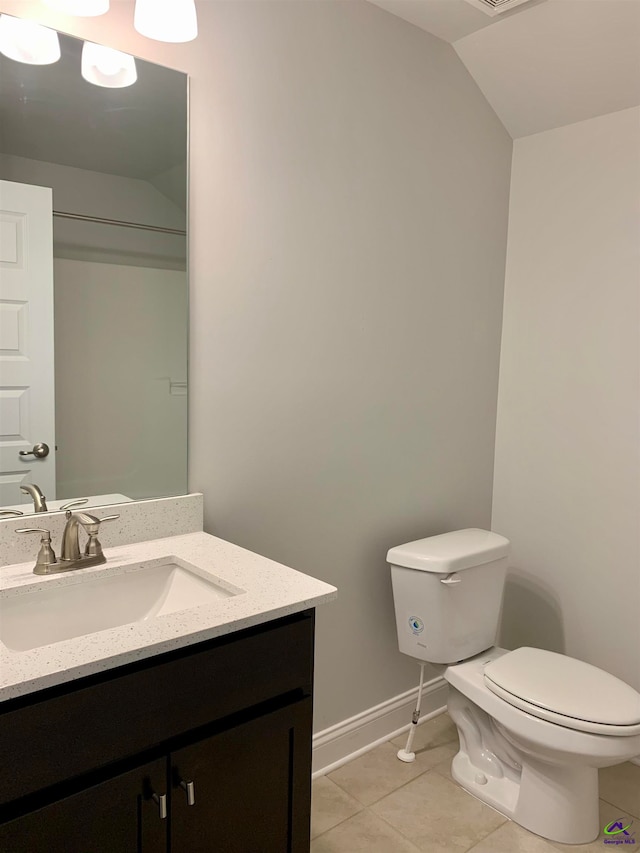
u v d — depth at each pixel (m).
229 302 1.76
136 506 1.62
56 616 1.37
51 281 1.47
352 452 2.11
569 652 2.45
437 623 2.03
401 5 1.98
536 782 1.87
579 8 1.90
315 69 1.86
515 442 2.57
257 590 1.34
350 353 2.06
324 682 2.13
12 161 1.40
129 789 1.10
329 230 1.96
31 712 0.99
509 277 2.55
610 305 2.26
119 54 1.50
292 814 1.37
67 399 1.52
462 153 2.31
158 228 1.61
